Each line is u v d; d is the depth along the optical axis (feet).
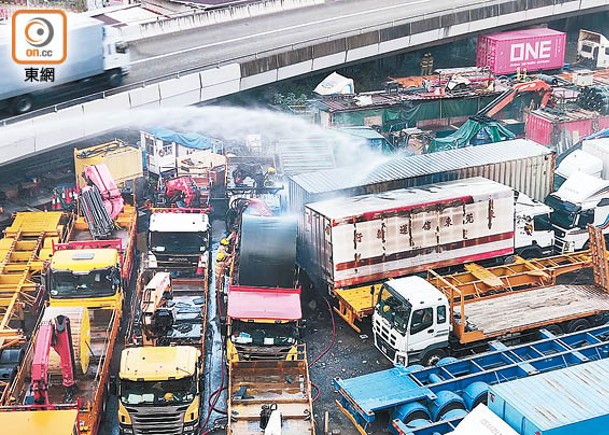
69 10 186.91
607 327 92.48
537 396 68.59
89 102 128.16
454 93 167.73
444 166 115.65
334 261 99.25
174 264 106.32
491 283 99.91
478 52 204.03
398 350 88.12
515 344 93.40
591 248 101.65
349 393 78.48
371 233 100.12
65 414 66.74
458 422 74.33
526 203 113.50
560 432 64.18
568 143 152.25
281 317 86.33
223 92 153.48
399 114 163.73
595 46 208.95
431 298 86.99
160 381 75.61
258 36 174.91
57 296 92.43
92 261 92.99
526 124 157.28
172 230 105.60
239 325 86.69
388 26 181.78
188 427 77.05
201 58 157.99
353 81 190.29
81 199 114.11
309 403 78.64
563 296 98.94
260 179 127.65
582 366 74.02
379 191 110.52
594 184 114.11
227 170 133.08
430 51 213.87
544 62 200.75
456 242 105.40
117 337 96.84
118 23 171.32
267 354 86.58
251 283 95.30
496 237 107.86
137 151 132.26
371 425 80.48
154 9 196.75
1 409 68.64
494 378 82.48
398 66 206.69
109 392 86.02
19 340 87.35
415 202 102.58
